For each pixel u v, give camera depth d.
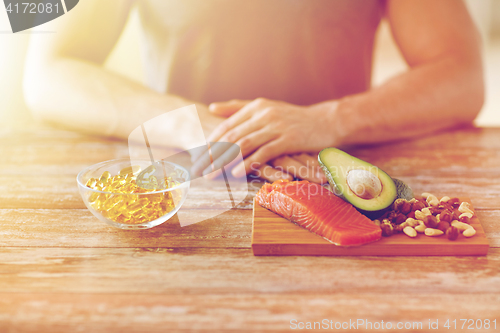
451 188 0.75
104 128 0.95
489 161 0.85
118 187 0.64
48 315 0.52
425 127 0.95
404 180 0.78
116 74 1.01
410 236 0.61
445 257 0.60
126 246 0.63
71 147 0.94
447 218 0.64
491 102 2.53
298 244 0.60
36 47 1.03
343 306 0.53
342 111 0.90
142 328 0.51
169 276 0.57
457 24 1.01
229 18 1.06
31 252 0.62
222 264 0.59
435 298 0.54
